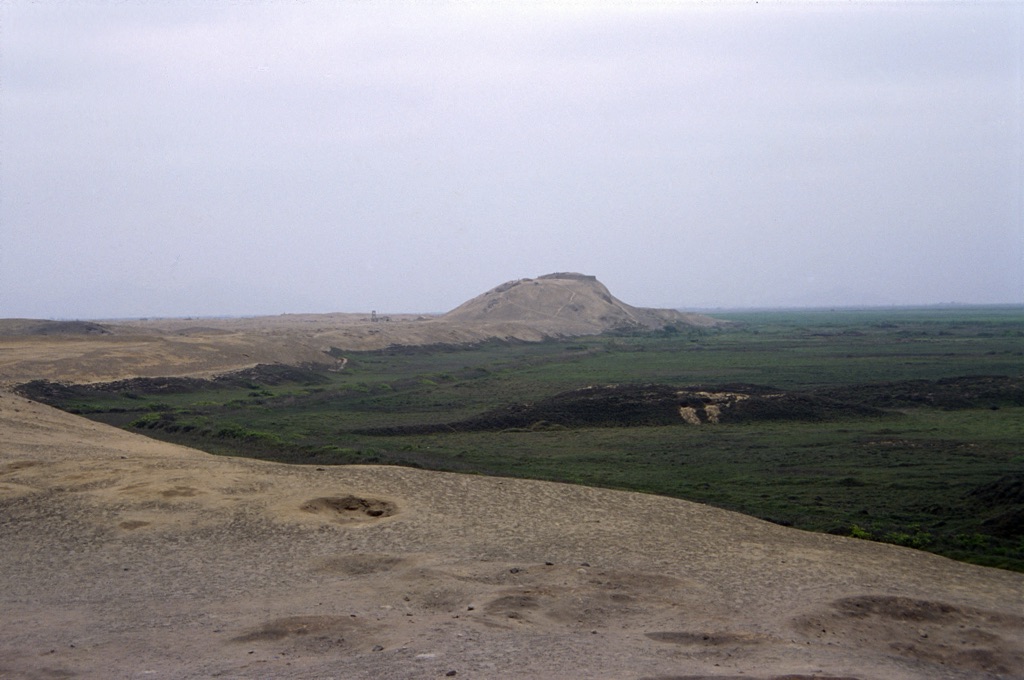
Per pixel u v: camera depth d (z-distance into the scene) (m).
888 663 12.17
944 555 19.14
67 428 33.66
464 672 10.95
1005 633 13.77
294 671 10.99
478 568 16.12
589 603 14.18
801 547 18.52
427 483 22.33
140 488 20.83
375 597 14.36
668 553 17.56
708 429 45.00
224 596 14.56
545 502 21.22
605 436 42.69
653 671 11.10
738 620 13.70
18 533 18.09
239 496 20.59
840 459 34.34
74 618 13.44
